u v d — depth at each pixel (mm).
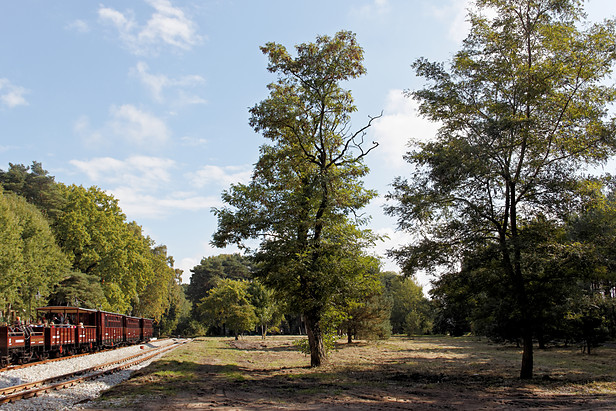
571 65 17719
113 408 11617
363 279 23312
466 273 18531
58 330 28812
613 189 18109
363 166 23984
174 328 96250
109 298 55469
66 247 53094
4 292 39656
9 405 12188
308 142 23828
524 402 12891
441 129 20156
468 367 23641
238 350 38156
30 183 56094
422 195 18734
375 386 16359
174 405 12086
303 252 21094
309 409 11711
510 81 18484
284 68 23250
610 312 28328
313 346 23328
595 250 16969
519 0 18531
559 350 36812
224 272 101250
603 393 14297
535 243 17281
